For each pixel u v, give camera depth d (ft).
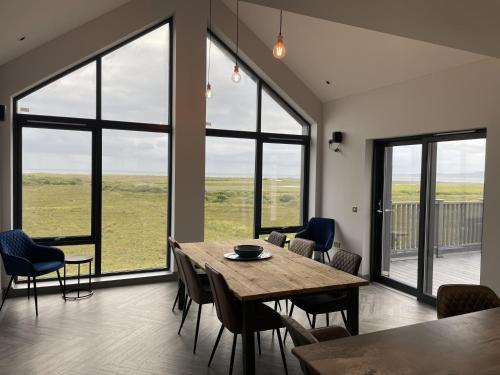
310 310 9.95
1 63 14.34
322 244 18.10
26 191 15.46
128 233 16.99
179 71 16.65
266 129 19.67
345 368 4.73
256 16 17.22
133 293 15.16
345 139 18.43
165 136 17.42
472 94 12.46
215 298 9.23
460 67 12.85
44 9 12.41
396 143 16.48
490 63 11.89
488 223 12.00
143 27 16.22
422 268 14.97
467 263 13.35
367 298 15.20
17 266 12.70
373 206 17.49
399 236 16.46
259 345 10.57
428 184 14.87
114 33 15.74
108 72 16.38
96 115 16.20
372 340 5.57
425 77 14.17
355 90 17.57
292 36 17.01
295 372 9.52
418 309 13.94
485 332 5.89
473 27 8.32
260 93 19.33
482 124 12.17
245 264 10.59
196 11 16.85
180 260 10.98
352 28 14.69
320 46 16.57
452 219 13.93
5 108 14.14
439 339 5.62
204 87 17.15
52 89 15.62
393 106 15.64
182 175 16.93
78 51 15.30
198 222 17.29
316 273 9.68
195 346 10.34
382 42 14.34
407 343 5.47
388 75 15.46
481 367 4.79
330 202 19.58
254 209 19.61
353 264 10.59
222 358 10.09
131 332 11.53
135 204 17.04
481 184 12.80
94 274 16.43
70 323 12.12
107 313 13.02
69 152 15.96
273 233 14.85
